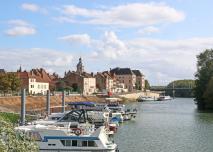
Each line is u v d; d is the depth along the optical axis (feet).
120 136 201.36
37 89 599.16
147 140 186.91
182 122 285.84
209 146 170.91
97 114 226.58
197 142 182.39
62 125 153.99
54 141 131.85
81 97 547.90
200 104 473.67
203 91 462.19
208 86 435.12
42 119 207.51
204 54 476.54
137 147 166.09
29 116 231.09
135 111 353.10
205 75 466.70
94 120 221.46
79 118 179.73
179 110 444.14
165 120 303.27
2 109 285.02
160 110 443.73
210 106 438.40
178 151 157.79
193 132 221.46
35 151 61.05
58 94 495.00
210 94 431.84
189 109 467.93
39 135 131.64
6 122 58.49
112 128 214.28
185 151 157.99
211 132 221.46
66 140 131.64
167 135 206.90
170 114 373.20
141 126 254.68
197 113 389.19
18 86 439.63
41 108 358.02
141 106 553.23
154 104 628.28
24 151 57.88
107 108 280.72
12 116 226.38
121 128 241.55
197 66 478.59
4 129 57.31
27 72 584.81
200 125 262.67
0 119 58.29
